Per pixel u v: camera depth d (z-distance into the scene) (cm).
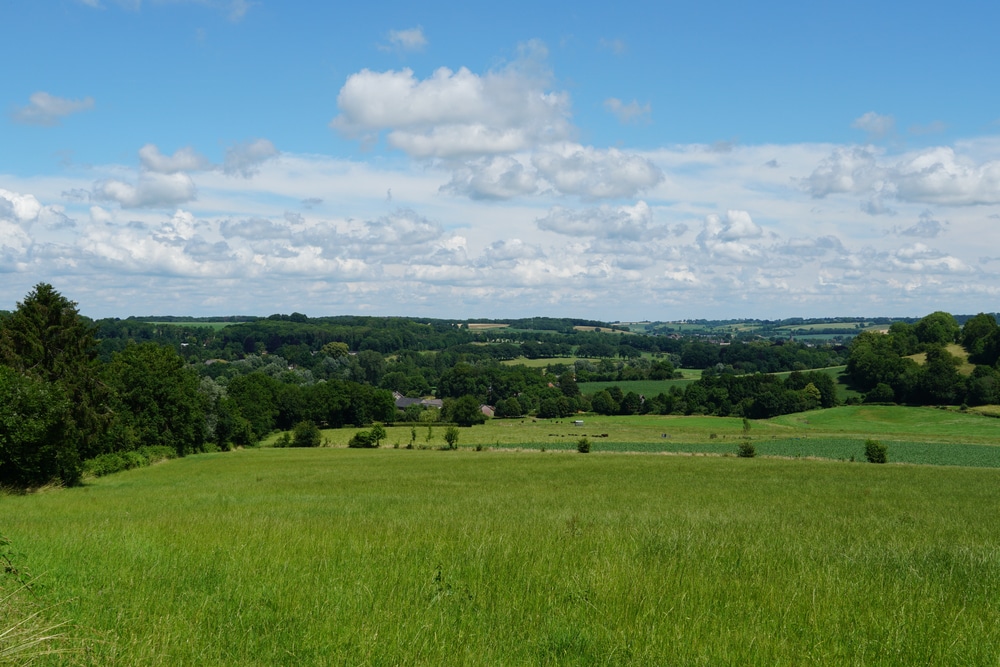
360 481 4059
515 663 643
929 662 673
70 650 601
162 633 673
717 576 1012
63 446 3534
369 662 618
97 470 4556
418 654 643
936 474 4541
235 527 1505
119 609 755
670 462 5769
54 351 4828
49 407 3419
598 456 6819
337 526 1572
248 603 808
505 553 1137
